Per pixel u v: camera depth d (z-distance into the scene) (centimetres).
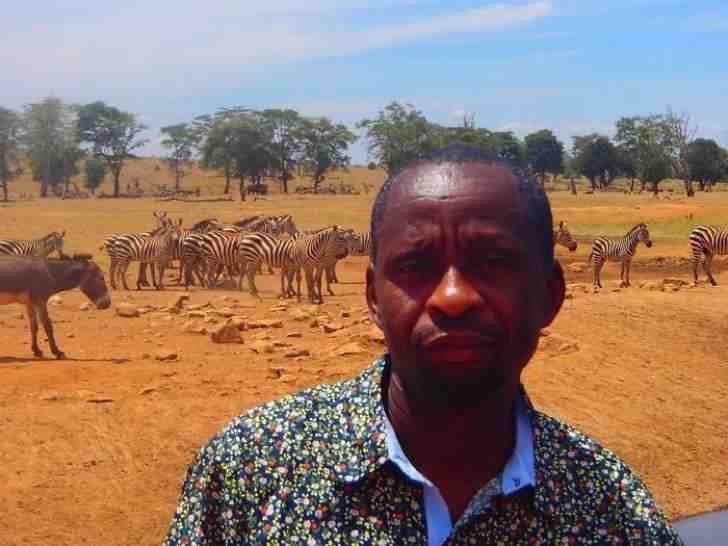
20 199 8650
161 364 1245
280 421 201
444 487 199
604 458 204
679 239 4100
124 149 11162
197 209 5947
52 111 10494
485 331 179
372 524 191
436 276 184
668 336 1403
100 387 1097
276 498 195
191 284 2723
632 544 199
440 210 183
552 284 206
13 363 1240
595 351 1307
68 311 1845
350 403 202
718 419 1095
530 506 196
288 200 7144
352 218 5262
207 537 200
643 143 10525
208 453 203
